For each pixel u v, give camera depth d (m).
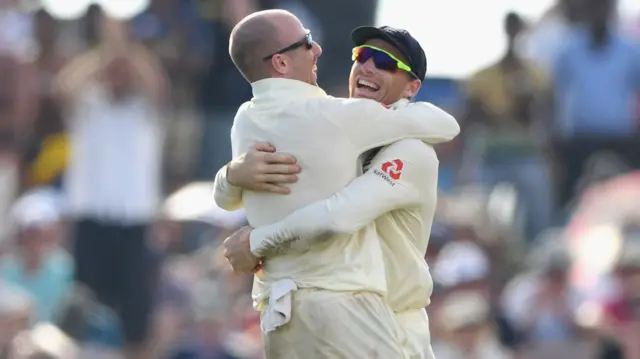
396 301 21.89
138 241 44.75
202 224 46.50
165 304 44.72
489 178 50.00
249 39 21.47
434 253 46.19
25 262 44.25
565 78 50.75
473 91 50.94
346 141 21.11
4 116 49.22
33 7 50.66
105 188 44.75
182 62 48.16
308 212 20.89
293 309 21.17
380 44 21.81
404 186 21.20
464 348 41.22
